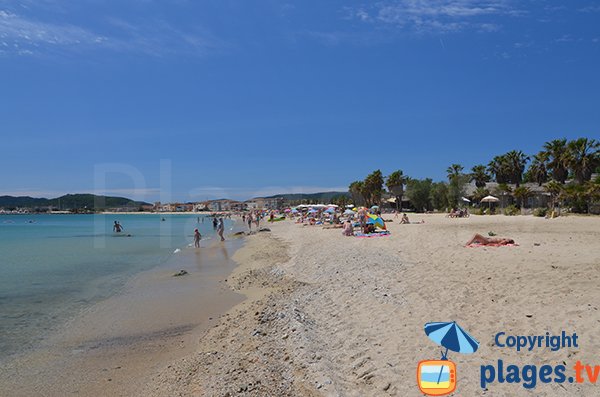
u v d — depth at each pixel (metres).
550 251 14.45
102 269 19.61
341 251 19.11
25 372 7.28
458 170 85.25
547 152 58.34
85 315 11.00
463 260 13.15
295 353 6.93
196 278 16.55
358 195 103.69
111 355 8.05
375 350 6.45
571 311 6.86
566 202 47.19
